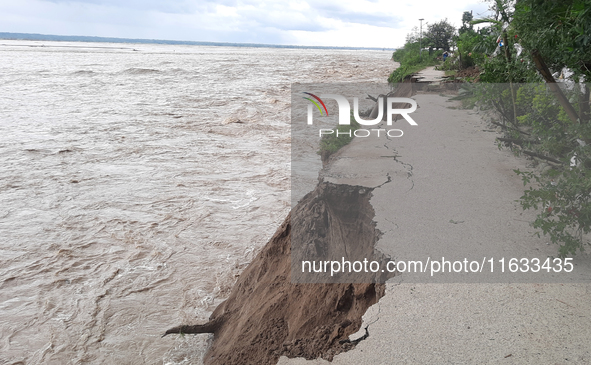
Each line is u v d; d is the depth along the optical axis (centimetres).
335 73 5031
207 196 1102
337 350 344
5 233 895
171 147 1591
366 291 421
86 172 1302
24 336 588
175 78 4225
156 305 651
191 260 788
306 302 454
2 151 1512
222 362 442
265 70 5491
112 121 2081
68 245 845
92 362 532
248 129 1895
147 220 958
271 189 1148
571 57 500
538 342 325
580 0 416
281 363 357
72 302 662
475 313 362
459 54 2311
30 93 2973
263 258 601
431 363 314
